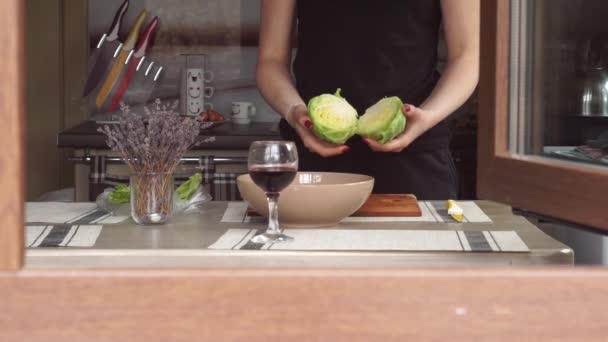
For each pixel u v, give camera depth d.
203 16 4.41
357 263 1.35
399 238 1.49
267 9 2.41
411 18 2.32
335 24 2.33
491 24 1.15
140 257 1.37
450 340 0.61
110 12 4.36
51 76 4.36
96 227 1.62
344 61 2.33
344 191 1.58
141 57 4.32
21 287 0.60
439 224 1.66
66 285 0.60
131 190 1.66
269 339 0.61
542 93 1.16
